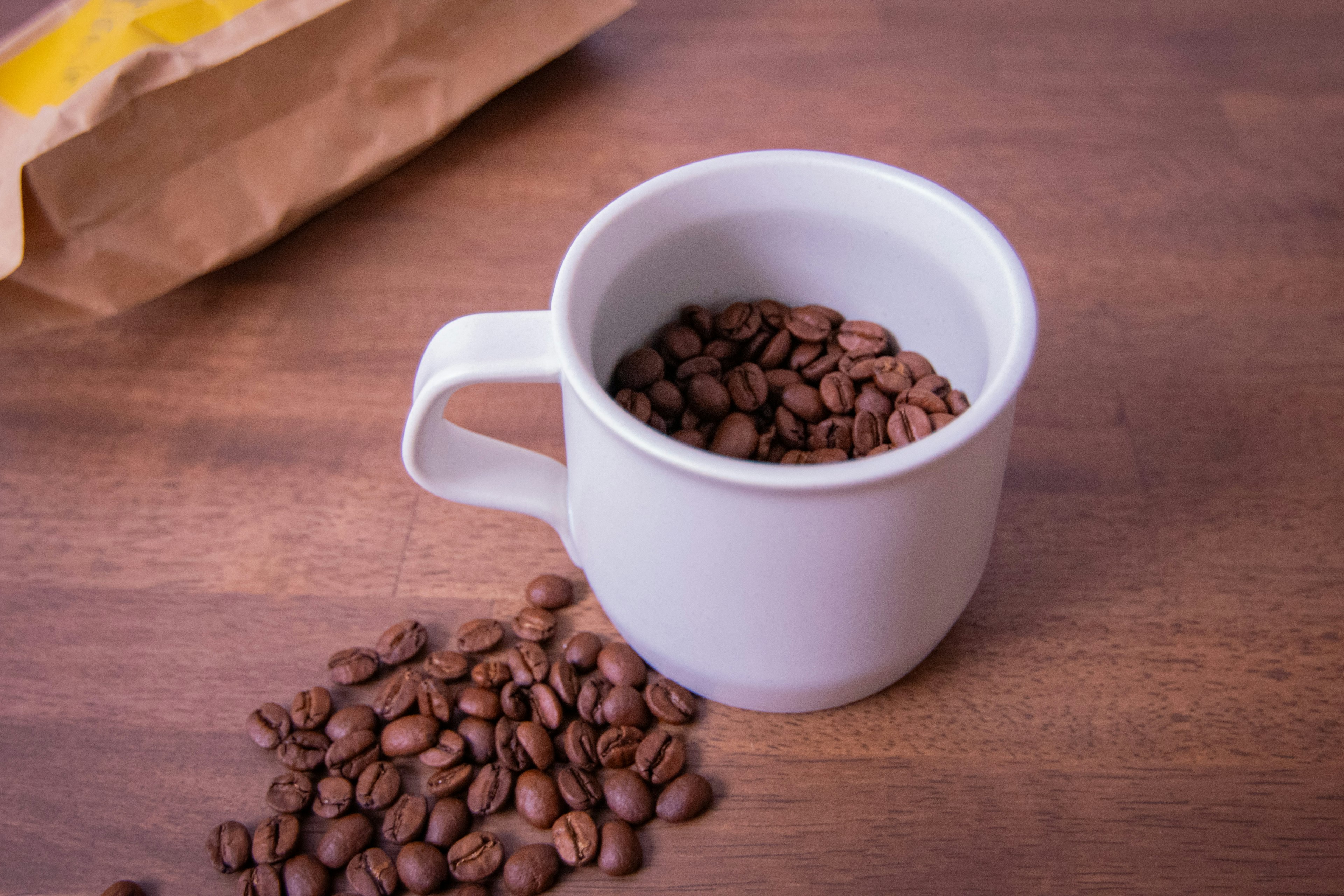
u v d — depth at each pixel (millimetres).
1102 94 525
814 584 339
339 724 383
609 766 377
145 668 397
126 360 455
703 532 333
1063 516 419
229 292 469
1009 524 417
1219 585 406
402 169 501
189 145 442
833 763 381
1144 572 409
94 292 442
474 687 396
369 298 467
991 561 411
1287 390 443
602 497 345
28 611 406
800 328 395
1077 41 544
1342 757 379
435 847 369
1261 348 453
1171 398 442
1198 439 433
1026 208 490
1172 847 369
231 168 452
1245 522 417
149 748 385
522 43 496
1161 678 392
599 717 383
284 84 452
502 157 505
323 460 433
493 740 381
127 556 416
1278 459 429
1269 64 535
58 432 439
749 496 321
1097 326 458
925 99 524
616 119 517
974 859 368
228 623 404
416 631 397
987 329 351
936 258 364
